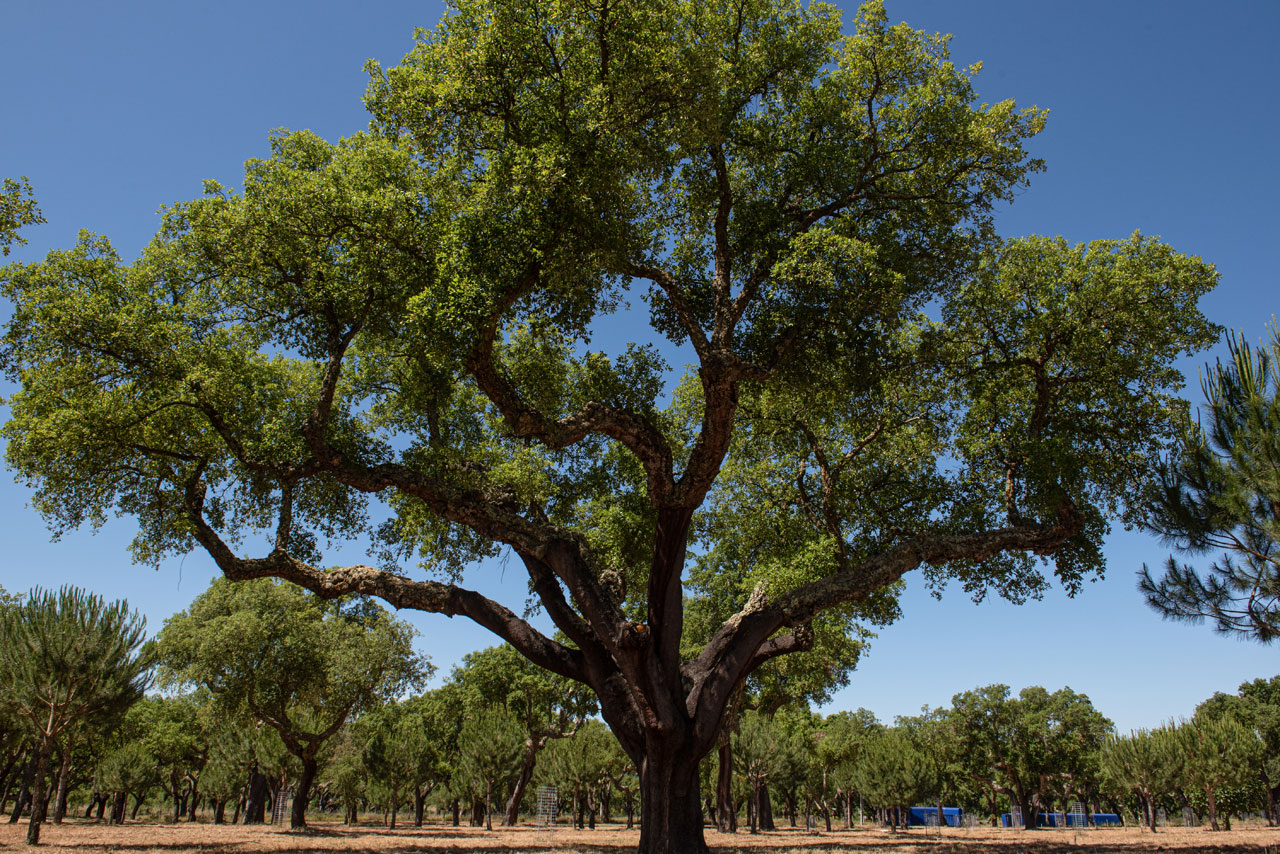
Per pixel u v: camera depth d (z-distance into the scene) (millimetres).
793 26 14703
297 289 14016
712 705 13461
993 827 66938
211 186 13000
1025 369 16344
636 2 11562
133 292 13867
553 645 14414
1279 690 78750
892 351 15516
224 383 13930
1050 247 15500
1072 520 14641
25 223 10445
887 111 14969
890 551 14570
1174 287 14320
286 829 31250
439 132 12750
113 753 44469
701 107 12297
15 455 13492
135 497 15398
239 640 30266
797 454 20266
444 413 18391
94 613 20672
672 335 16312
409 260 12891
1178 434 15727
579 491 19375
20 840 20703
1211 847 19766
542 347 15359
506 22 11414
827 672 31406
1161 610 15609
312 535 16969
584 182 11539
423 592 14305
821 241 12625
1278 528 13398
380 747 45656
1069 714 80312
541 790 37844
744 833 38844
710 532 25344
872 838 31641
